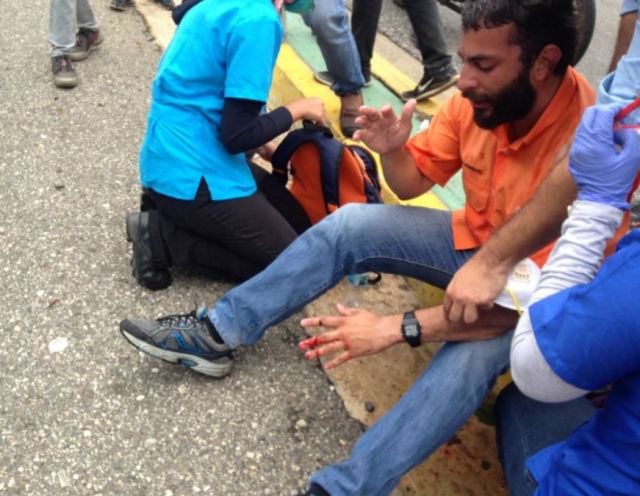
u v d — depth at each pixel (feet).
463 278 5.77
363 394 7.80
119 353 7.98
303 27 14.47
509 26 5.26
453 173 7.21
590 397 5.78
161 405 7.46
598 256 4.37
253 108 7.84
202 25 7.86
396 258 7.18
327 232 7.07
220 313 7.36
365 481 5.93
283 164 8.87
